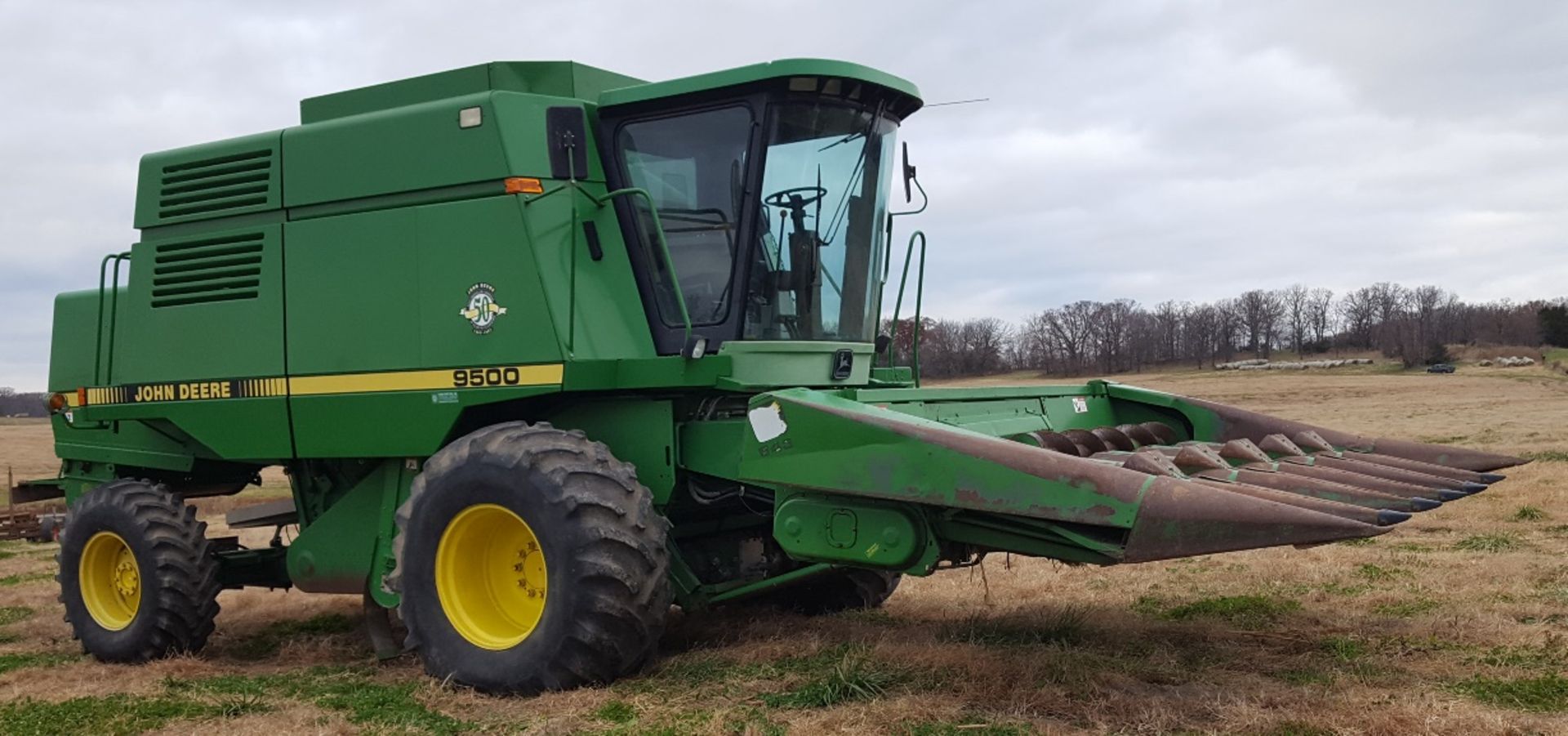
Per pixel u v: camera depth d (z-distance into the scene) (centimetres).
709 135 610
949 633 602
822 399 530
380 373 630
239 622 847
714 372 570
